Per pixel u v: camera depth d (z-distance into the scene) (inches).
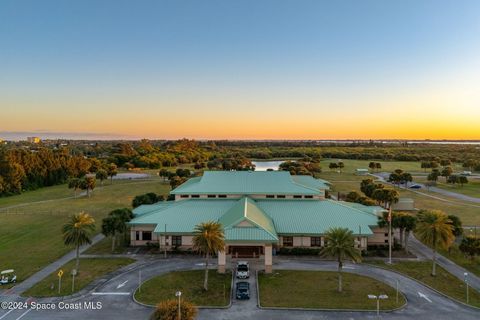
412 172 7239.2
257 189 2792.8
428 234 1873.8
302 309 1523.1
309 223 2346.2
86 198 4426.7
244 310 1513.3
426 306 1561.3
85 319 1433.3
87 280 1831.9
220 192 2760.8
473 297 1657.2
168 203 2913.4
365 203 3176.7
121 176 6707.7
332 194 4480.8
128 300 1608.0
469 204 3922.2
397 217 2271.2
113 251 2306.8
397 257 2198.6
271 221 2353.6
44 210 3703.3
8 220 3253.0
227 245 2011.6
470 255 2108.8
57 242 2529.5
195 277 1868.8
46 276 1889.8
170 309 1240.2
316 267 2021.4
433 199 4256.9
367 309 1523.1
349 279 1847.9
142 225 2418.8
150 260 2135.8
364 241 2247.8
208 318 1441.9
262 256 2170.3
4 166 4758.9
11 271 1819.6
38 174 5487.2
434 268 1909.4
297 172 5693.9
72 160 6496.1
